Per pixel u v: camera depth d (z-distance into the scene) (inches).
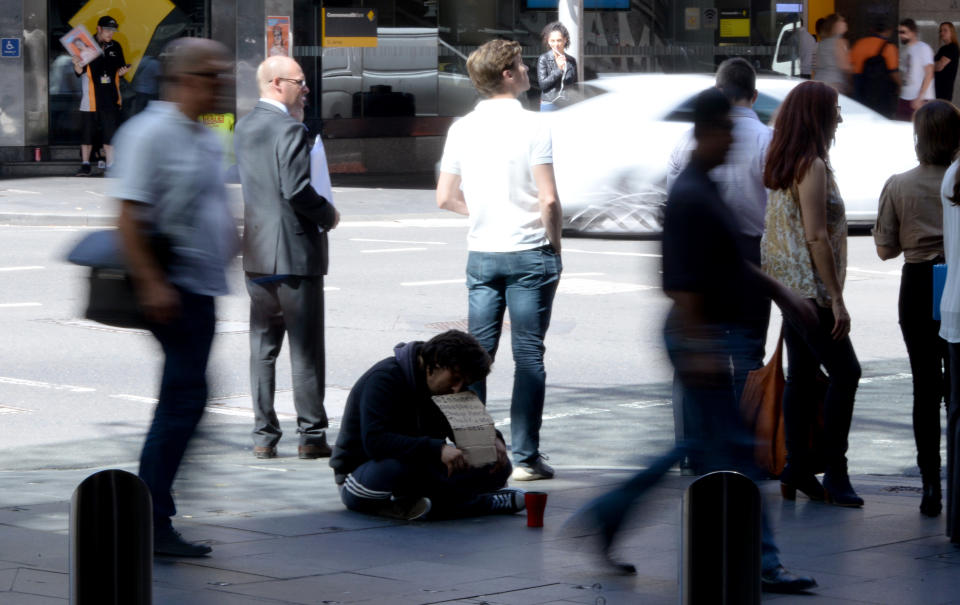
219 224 451.2
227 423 710.5
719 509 267.0
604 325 977.5
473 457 520.1
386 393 519.8
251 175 613.3
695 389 432.5
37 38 1958.7
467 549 477.4
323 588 422.9
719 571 266.7
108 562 260.7
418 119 2203.5
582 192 1348.4
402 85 2183.8
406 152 2196.1
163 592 414.0
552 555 470.9
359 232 1521.9
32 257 1283.2
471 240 594.6
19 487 559.8
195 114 444.5
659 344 444.1
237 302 1070.4
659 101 1333.7
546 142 582.9
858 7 2383.1
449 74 2222.0
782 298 441.7
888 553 476.4
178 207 439.5
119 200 438.0
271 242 617.3
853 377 530.3
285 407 751.1
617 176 1337.4
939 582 439.8
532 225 586.2
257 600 407.8
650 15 2406.5
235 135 616.7
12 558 446.9
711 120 424.2
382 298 1081.4
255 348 641.0
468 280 601.3
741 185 548.7
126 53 1996.8
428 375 522.6
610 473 606.2
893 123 1476.4
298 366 637.9
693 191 422.9
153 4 1998.0
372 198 1809.8
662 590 428.1
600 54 2379.4
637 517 449.4
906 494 573.3
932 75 1998.0
